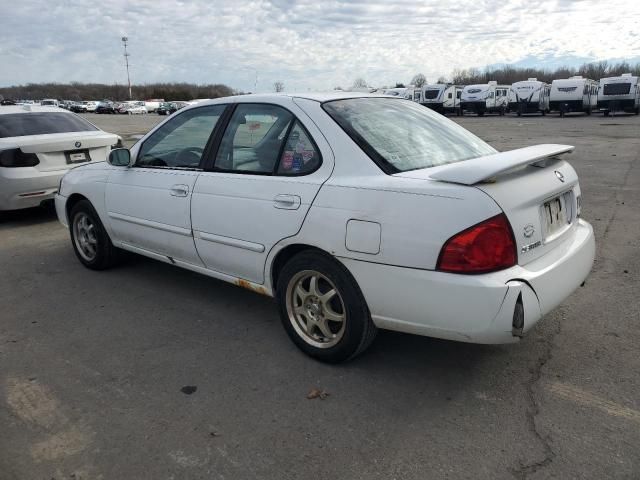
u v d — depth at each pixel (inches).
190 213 150.9
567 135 780.0
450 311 103.0
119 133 878.4
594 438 99.8
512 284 100.1
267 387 120.4
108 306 169.3
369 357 132.3
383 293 111.3
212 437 103.6
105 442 102.8
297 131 130.0
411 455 97.0
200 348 139.9
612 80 1362.0
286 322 134.8
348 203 114.0
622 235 229.3
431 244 103.1
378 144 122.3
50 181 268.5
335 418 108.5
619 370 122.6
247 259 138.5
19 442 103.5
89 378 126.3
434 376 123.1
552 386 117.2
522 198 106.3
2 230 272.2
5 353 139.6
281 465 95.4
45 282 192.4
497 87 1680.6
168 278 193.3
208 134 152.3
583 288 170.7
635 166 432.1
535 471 92.2
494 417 107.2
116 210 180.9
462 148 135.6
